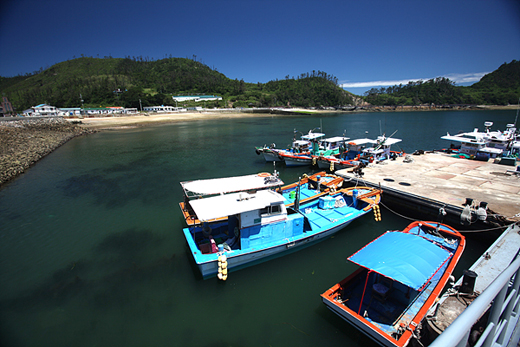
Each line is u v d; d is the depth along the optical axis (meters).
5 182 29.11
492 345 3.43
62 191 26.20
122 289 13.05
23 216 20.89
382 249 10.45
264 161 37.91
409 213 19.77
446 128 74.44
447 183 21.41
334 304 10.01
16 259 15.55
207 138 61.75
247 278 13.57
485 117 120.25
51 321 11.30
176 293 12.70
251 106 175.00
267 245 14.42
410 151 42.94
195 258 12.86
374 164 27.84
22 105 157.88
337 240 16.73
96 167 35.28
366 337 10.08
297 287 12.91
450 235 13.87
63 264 15.06
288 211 16.50
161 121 104.00
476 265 10.34
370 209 17.77
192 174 31.53
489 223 15.20
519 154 30.16
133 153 44.50
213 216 12.64
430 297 9.53
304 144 37.47
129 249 16.36
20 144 44.16
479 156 28.94
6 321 11.34
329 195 19.72
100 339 10.45
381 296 10.48
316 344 9.95
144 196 24.62
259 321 11.05
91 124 89.81
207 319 11.22
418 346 8.48
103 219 20.23
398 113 173.25
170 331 10.71
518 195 18.53
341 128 80.69
